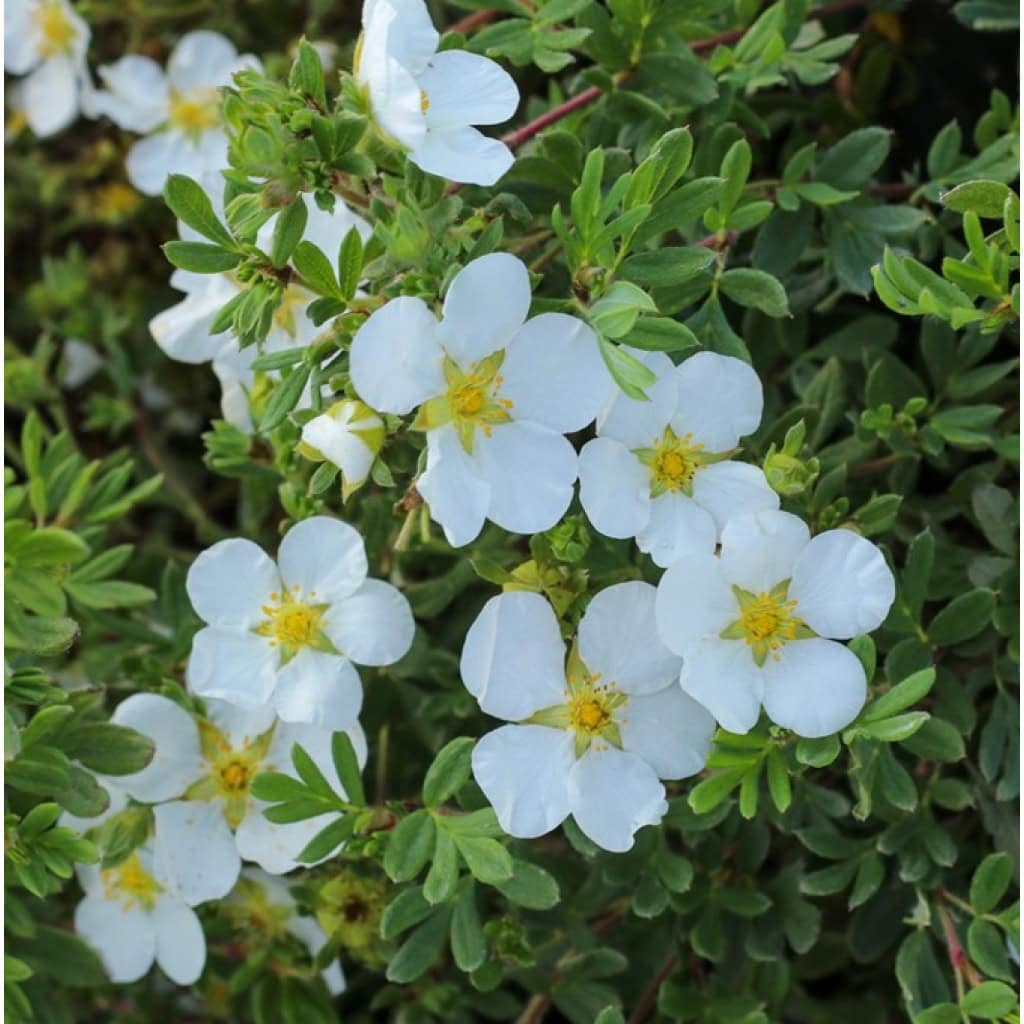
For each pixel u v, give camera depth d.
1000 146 0.33
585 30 0.31
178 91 0.40
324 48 0.39
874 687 0.30
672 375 0.29
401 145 0.28
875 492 0.32
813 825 0.32
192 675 0.31
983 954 0.30
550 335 0.28
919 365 0.37
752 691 0.29
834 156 0.33
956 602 0.31
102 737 0.31
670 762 0.29
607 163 0.31
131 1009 0.38
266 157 0.28
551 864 0.33
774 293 0.31
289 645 0.31
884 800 0.31
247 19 0.42
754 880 0.33
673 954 0.33
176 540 0.41
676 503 0.29
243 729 0.32
